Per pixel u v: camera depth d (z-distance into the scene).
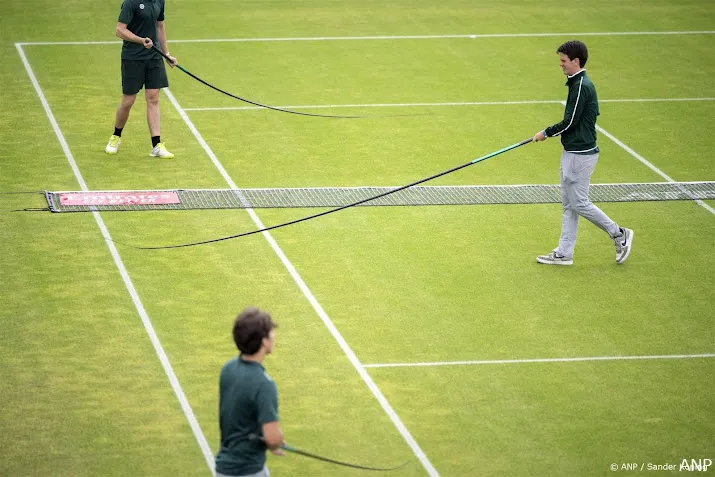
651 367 24.83
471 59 51.53
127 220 32.19
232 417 16.70
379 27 56.47
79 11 55.88
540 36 55.78
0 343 24.83
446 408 22.78
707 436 21.98
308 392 23.22
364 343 25.48
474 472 20.47
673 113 44.69
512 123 42.81
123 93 36.38
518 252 31.23
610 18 59.50
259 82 46.75
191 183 35.38
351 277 29.09
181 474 20.17
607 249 31.78
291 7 59.56
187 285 28.25
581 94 28.50
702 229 33.34
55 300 27.09
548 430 22.03
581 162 29.19
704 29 58.00
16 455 20.50
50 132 39.41
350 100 44.91
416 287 28.64
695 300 28.48
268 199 34.28
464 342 25.75
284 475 20.17
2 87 44.12
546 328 26.61
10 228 31.19
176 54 50.03
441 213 33.88
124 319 26.27
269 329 16.73
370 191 35.31
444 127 42.06
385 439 21.53
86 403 22.50
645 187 36.66
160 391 23.12
